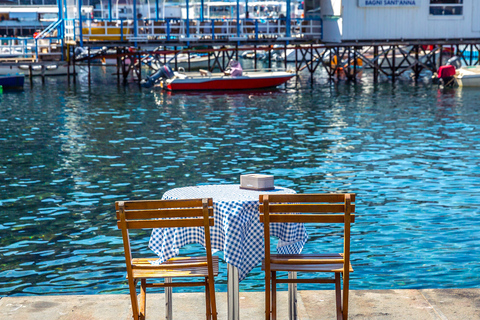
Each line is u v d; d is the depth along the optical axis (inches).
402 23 1337.4
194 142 653.9
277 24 1359.5
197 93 1218.0
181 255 313.4
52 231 351.3
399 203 402.9
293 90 1264.8
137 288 228.7
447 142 633.0
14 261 303.7
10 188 452.8
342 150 599.2
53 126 772.0
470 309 195.8
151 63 1733.5
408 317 191.5
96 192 441.1
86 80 1560.0
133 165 535.2
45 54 1322.6
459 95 1106.7
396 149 599.2
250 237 175.5
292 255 178.5
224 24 1346.0
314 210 162.9
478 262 294.2
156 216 160.9
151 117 862.5
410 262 295.4
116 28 1305.4
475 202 402.3
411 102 1007.0
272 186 190.5
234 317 170.9
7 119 833.5
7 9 1894.7
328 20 1348.4
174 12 1443.2
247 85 1280.8
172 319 196.4
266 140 662.5
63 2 1352.1
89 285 273.9
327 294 212.7
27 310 198.7
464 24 1355.8
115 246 326.0
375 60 1449.3
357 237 335.0
